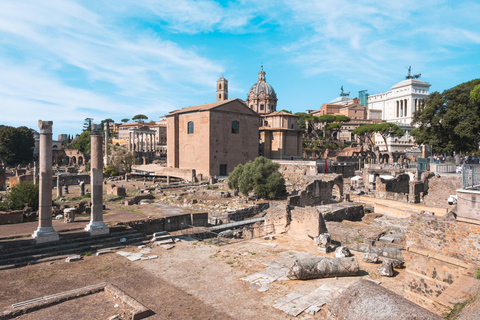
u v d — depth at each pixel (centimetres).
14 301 1327
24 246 1898
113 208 3347
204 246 2194
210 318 1215
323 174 6425
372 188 5881
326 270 1584
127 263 1825
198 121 7656
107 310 1245
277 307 1298
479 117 4619
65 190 5050
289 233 2528
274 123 9719
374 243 2145
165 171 7825
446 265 1290
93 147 2208
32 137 14062
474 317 764
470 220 1254
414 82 17488
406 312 603
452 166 4516
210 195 5009
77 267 1747
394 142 13675
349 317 647
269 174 4850
